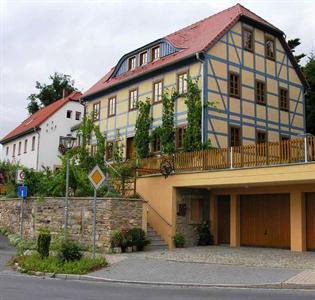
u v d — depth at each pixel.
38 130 43.47
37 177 24.88
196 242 22.45
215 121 25.03
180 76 26.31
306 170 16.47
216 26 27.69
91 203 20.17
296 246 19.59
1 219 28.16
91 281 13.02
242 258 16.80
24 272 14.45
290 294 10.55
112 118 31.69
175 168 21.73
